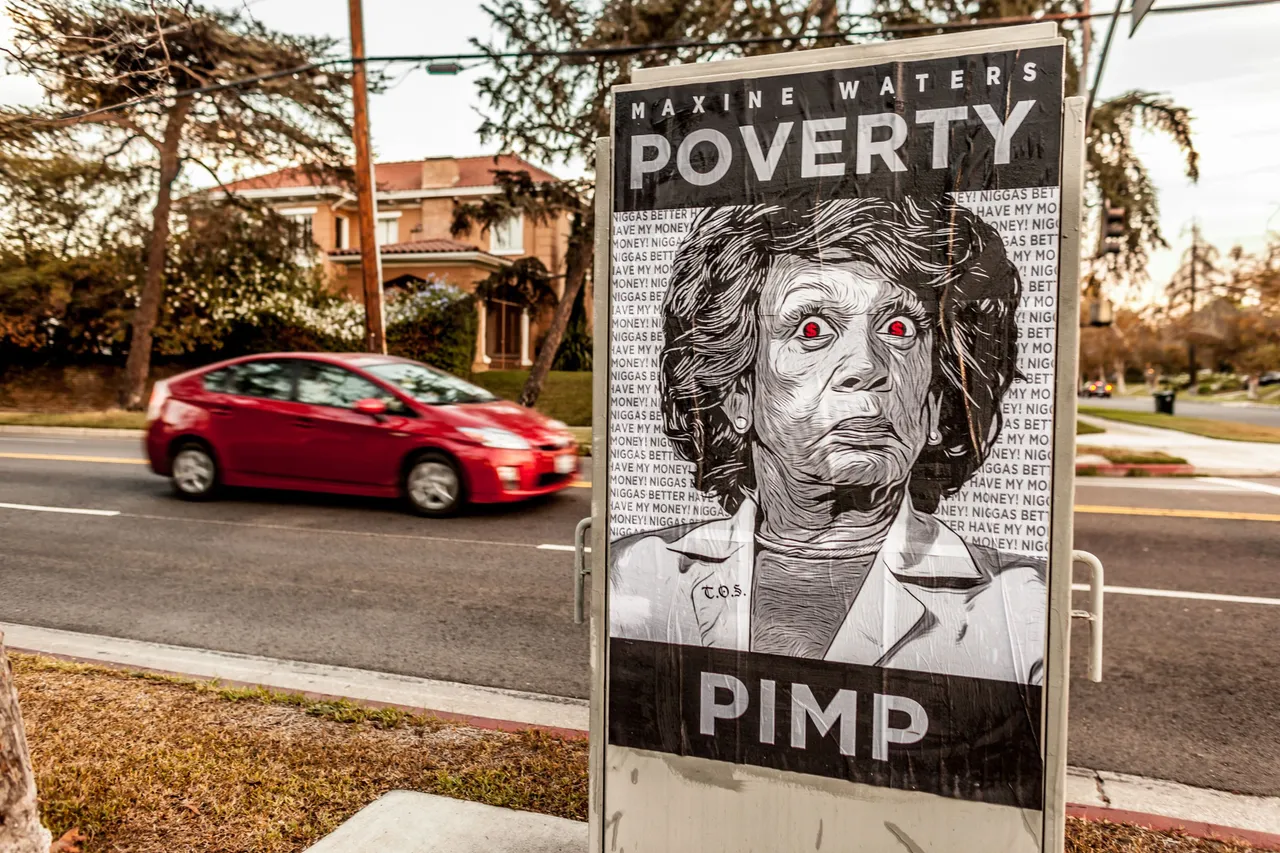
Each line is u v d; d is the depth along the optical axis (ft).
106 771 10.65
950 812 6.81
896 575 6.77
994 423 6.46
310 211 111.96
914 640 6.77
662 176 7.07
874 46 6.54
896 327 6.62
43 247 76.89
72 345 82.94
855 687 6.94
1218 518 29.01
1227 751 12.46
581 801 10.04
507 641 17.21
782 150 6.77
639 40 55.11
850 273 6.68
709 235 6.98
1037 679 6.54
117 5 19.36
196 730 11.99
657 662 7.44
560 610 19.17
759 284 6.90
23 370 82.12
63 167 68.74
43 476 37.32
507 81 58.13
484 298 72.54
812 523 6.93
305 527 27.25
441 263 98.99
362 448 29.09
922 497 6.67
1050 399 6.33
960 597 6.64
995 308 6.39
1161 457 44.39
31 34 18.39
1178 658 16.03
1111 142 56.54
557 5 55.77
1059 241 6.24
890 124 6.53
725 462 7.10
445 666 15.83
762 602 7.11
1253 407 141.38
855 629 6.90
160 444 31.89
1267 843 9.61
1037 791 6.62
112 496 32.60
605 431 7.41
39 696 13.25
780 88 6.75
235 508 30.19
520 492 28.30
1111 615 18.53
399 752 11.38
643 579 7.41
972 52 6.34
